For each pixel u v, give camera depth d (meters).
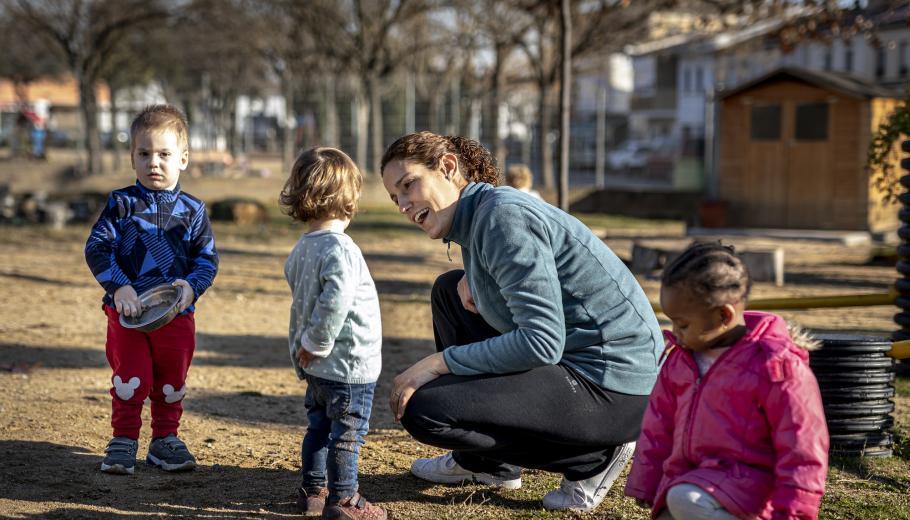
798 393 2.89
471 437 3.72
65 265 13.98
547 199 25.67
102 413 5.81
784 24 14.42
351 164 4.01
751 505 2.95
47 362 7.32
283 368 7.52
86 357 7.60
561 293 3.72
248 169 35.81
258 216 21.09
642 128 51.44
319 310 3.80
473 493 4.36
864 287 12.23
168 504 4.17
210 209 21.22
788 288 12.16
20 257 14.84
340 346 3.91
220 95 46.66
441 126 31.70
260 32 33.66
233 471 4.72
